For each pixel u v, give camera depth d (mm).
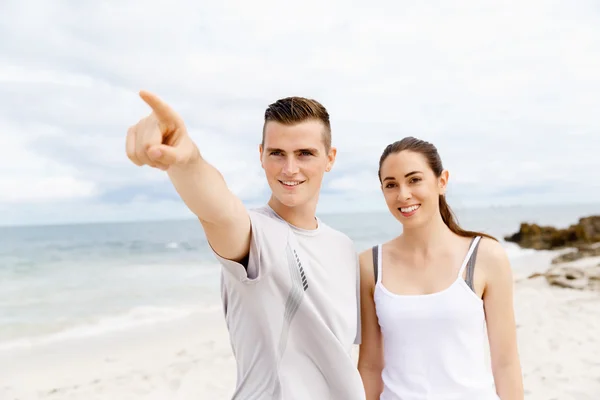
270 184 2068
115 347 7570
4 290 14391
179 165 1427
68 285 15195
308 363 1878
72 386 5887
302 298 1863
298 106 2023
